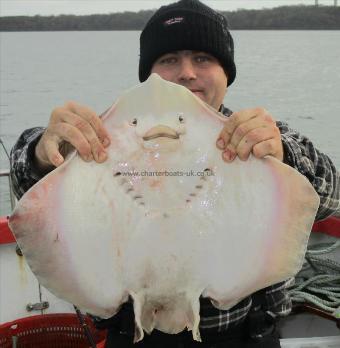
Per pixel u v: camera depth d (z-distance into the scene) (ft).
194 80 6.85
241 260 4.60
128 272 4.72
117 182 4.61
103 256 4.65
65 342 8.83
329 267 9.72
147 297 4.82
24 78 81.05
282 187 4.41
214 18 7.08
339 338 8.09
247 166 4.50
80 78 72.74
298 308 9.00
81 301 4.75
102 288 4.72
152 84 4.47
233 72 7.57
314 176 5.71
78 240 4.56
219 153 4.57
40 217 4.42
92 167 4.56
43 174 5.59
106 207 4.60
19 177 5.66
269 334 6.02
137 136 4.55
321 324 9.19
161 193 4.64
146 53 7.25
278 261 4.51
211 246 4.65
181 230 4.65
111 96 50.65
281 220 4.45
